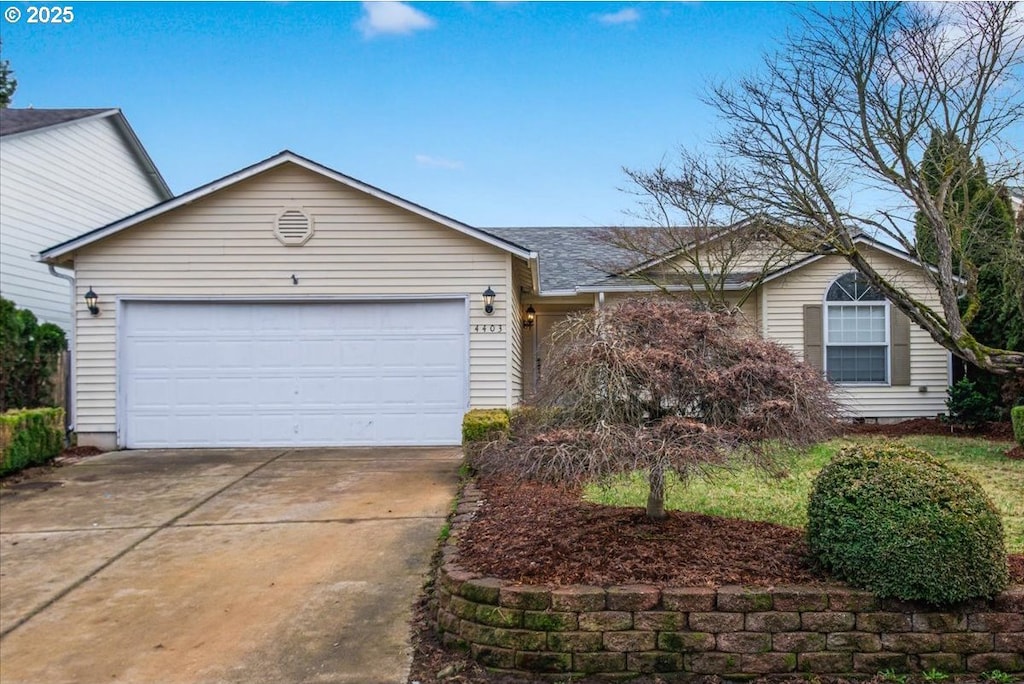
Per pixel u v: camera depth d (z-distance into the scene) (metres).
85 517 6.38
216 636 3.93
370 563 5.01
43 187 12.55
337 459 8.89
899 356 11.80
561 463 3.43
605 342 3.91
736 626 3.39
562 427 3.85
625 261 13.02
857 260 8.61
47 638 3.95
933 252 10.81
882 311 11.89
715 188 10.33
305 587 4.60
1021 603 3.35
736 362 3.95
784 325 11.91
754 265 12.05
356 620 4.10
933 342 11.79
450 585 3.76
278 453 9.40
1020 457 8.12
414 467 8.31
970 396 10.79
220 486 7.47
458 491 6.77
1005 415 10.58
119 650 3.79
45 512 6.60
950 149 8.09
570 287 12.79
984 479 6.77
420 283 9.91
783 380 3.79
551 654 3.44
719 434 3.50
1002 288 10.26
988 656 3.33
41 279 12.55
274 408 9.89
